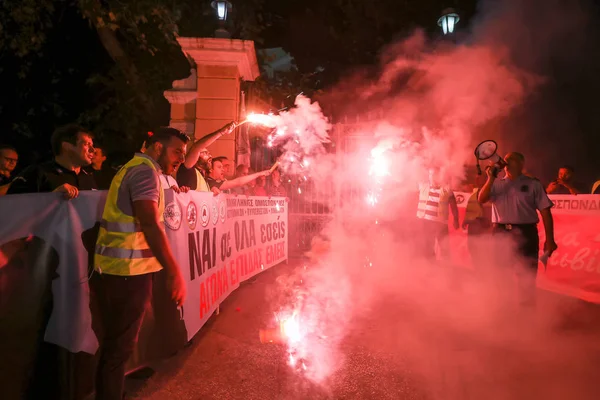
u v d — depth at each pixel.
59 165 3.37
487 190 4.91
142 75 11.95
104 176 5.61
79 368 2.68
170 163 2.90
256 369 3.57
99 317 2.81
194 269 4.12
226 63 8.36
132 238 2.58
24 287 2.35
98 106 11.17
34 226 2.40
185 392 3.17
